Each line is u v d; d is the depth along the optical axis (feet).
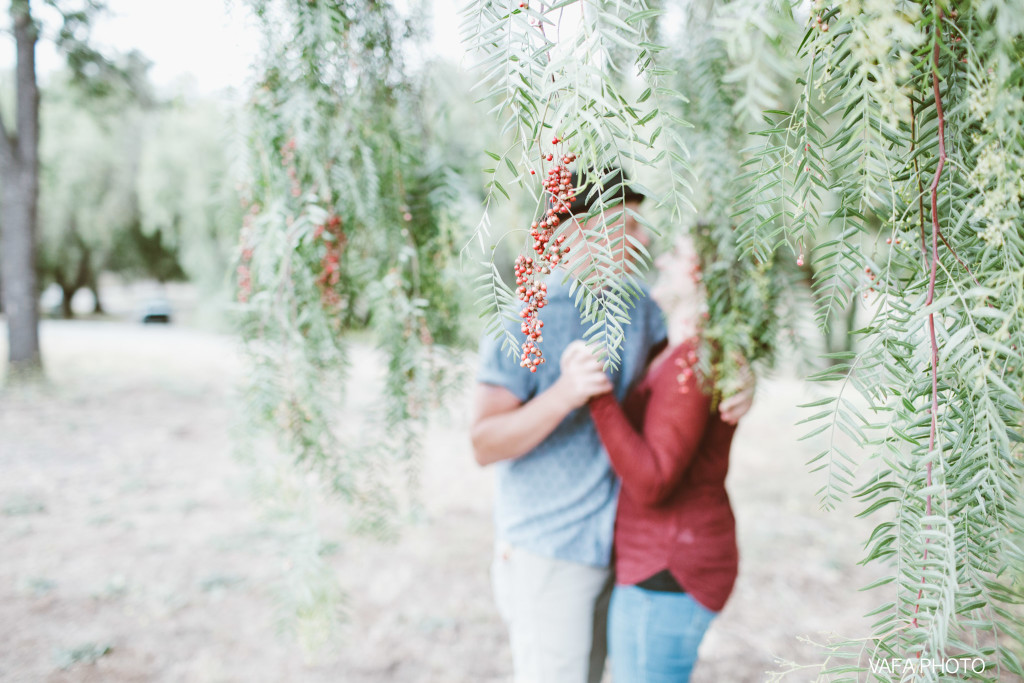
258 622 9.45
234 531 12.62
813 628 9.23
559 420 4.31
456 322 5.40
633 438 4.17
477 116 5.70
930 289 1.87
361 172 4.66
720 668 8.41
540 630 4.67
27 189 26.23
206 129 36.24
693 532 4.33
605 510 4.66
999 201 1.72
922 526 1.94
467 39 2.04
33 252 26.76
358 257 5.13
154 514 13.48
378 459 5.25
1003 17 1.49
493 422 4.59
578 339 4.54
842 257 2.16
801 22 1.93
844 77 1.86
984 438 1.86
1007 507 1.85
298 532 4.75
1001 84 1.54
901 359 2.02
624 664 4.49
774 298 4.20
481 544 12.19
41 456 17.31
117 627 9.30
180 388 27.37
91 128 43.57
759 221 2.30
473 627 9.53
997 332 1.75
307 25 3.80
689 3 3.90
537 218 2.09
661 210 4.00
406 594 10.39
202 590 10.34
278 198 4.25
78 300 104.58
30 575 10.75
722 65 3.77
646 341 4.92
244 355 4.83
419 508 5.59
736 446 18.56
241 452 5.26
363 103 4.57
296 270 4.39
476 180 5.71
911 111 1.84
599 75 1.86
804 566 11.10
